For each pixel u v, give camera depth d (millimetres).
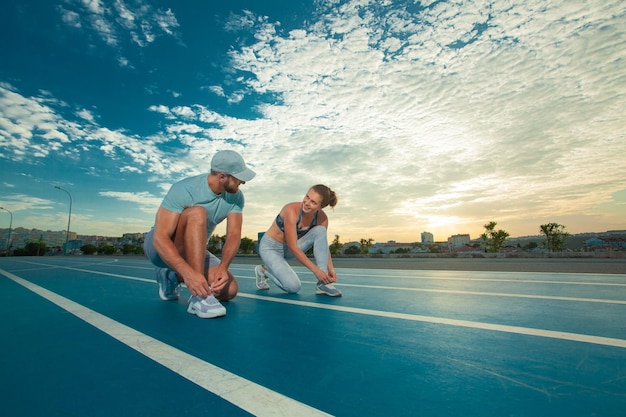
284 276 3674
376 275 6062
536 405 1070
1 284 5133
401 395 1168
